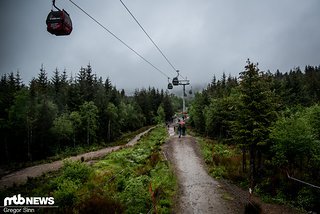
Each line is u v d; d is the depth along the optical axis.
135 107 99.50
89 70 84.56
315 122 17.97
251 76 17.83
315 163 16.05
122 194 14.41
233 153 25.94
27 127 45.41
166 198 14.04
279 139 16.17
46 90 76.44
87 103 60.38
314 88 72.62
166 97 120.94
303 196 14.02
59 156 42.69
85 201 12.84
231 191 15.65
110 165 25.50
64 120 51.50
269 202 14.12
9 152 46.31
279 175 16.86
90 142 61.22
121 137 73.44
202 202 13.83
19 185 22.70
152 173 19.25
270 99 17.45
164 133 50.50
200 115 50.72
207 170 20.80
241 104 17.66
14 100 45.94
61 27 10.04
